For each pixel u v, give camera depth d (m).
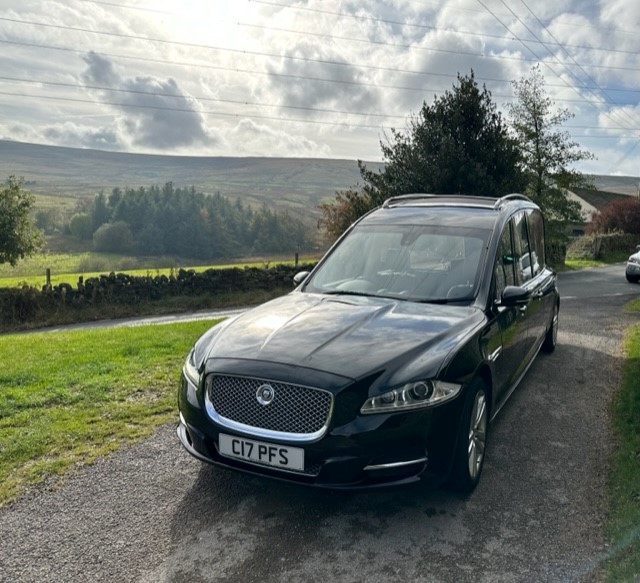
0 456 3.99
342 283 4.54
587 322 9.66
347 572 2.73
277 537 3.04
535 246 5.97
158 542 2.98
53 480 3.67
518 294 4.10
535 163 27.03
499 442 4.33
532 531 3.07
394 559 2.83
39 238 33.66
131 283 19.02
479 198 5.40
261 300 20.52
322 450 2.95
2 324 16.69
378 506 3.37
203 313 17.98
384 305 3.95
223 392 3.24
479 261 4.29
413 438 3.02
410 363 3.13
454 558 2.83
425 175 20.91
